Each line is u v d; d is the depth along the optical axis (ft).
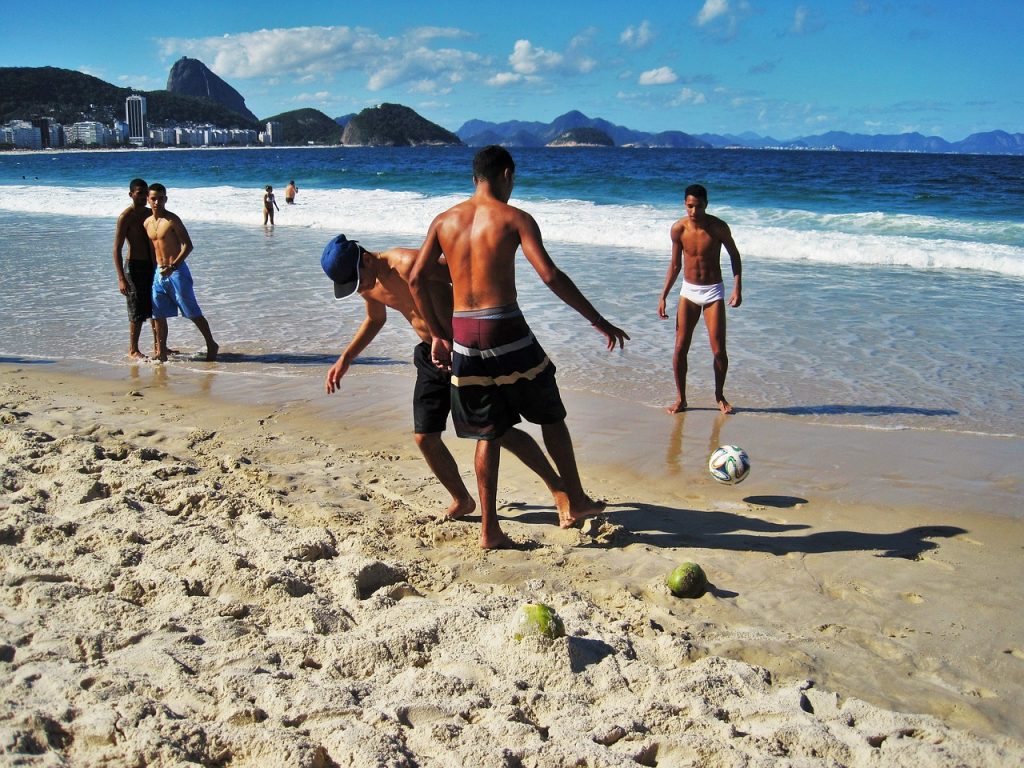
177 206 90.43
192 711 9.45
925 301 38.37
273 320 35.32
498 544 15.02
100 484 16.47
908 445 20.67
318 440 20.95
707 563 14.56
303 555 14.05
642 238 58.39
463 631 11.57
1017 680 11.13
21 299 39.04
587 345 30.50
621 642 11.51
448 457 16.07
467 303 13.93
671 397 24.68
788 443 20.88
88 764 8.43
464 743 9.00
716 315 22.84
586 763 8.70
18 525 14.28
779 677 11.10
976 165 225.35
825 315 35.29
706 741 9.16
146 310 29.32
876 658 11.61
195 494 16.16
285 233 68.28
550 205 87.51
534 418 14.52
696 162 249.55
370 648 10.98
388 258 15.17
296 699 9.63
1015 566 14.43
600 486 18.30
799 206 90.63
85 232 66.54
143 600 12.37
